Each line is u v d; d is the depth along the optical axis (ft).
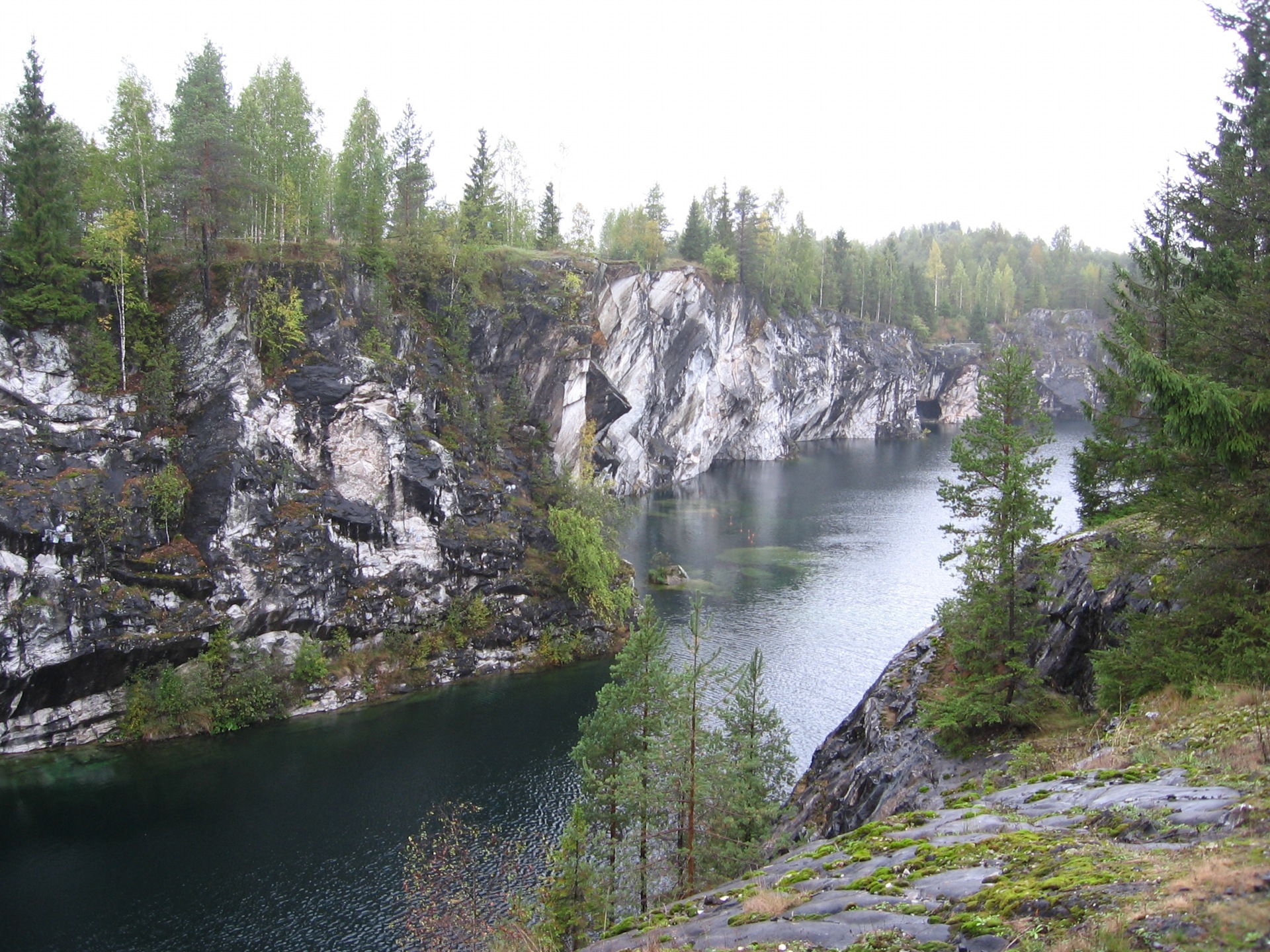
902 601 238.48
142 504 164.14
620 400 341.21
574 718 169.37
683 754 91.20
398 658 186.50
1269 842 29.30
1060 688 83.51
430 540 196.34
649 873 93.97
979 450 85.97
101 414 167.94
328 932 105.09
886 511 363.56
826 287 589.73
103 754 150.20
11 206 188.85
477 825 128.47
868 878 39.86
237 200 189.47
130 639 154.92
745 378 483.92
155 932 104.99
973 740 80.53
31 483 153.38
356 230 238.89
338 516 183.73
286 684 170.30
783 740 107.86
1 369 158.61
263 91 220.84
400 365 205.87
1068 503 330.13
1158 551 68.23
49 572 150.10
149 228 183.73
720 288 445.37
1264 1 97.71
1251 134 100.78
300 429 185.47
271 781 141.90
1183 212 93.86
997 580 83.10
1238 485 61.16
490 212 298.15
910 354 621.31
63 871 116.67
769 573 266.98
